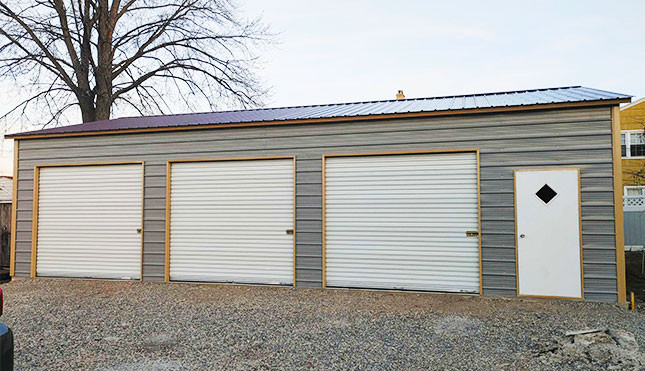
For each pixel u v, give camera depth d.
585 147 5.65
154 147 7.51
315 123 6.82
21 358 3.66
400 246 6.41
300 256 6.78
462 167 6.20
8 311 5.38
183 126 7.22
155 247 7.38
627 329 4.34
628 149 13.95
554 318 4.77
